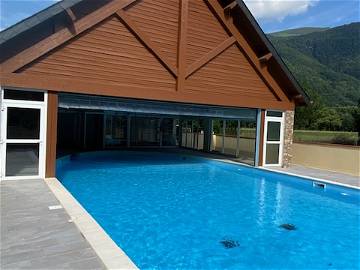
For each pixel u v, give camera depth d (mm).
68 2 10359
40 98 10727
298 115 51188
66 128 23172
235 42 14867
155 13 12812
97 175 14258
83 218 6535
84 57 11500
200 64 13867
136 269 4531
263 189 12688
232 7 14031
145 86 12750
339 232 8078
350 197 11336
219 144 24656
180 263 6059
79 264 4629
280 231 8008
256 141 15961
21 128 10398
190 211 9375
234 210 9672
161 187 12445
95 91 11727
